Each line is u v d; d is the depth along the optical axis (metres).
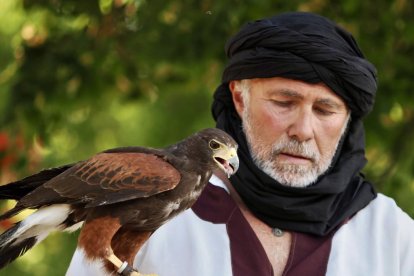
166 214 8.52
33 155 17.31
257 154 9.68
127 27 17.25
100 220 8.37
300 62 9.41
